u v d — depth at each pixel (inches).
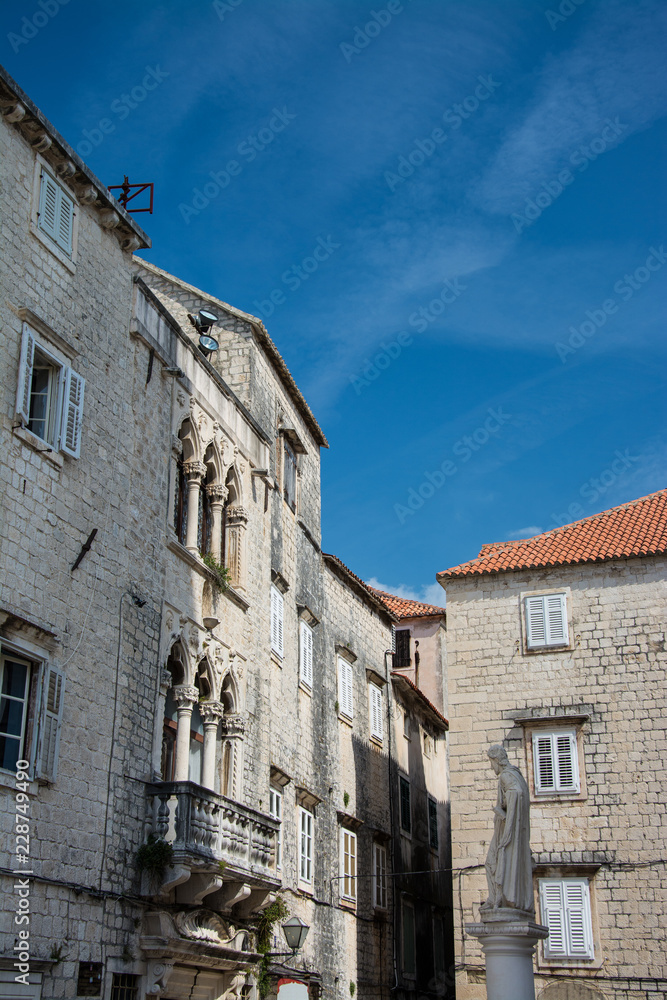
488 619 1344.7
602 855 1202.6
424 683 2133.4
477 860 1250.6
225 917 952.3
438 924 1868.8
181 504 1020.5
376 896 1524.4
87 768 768.3
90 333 853.2
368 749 1599.4
